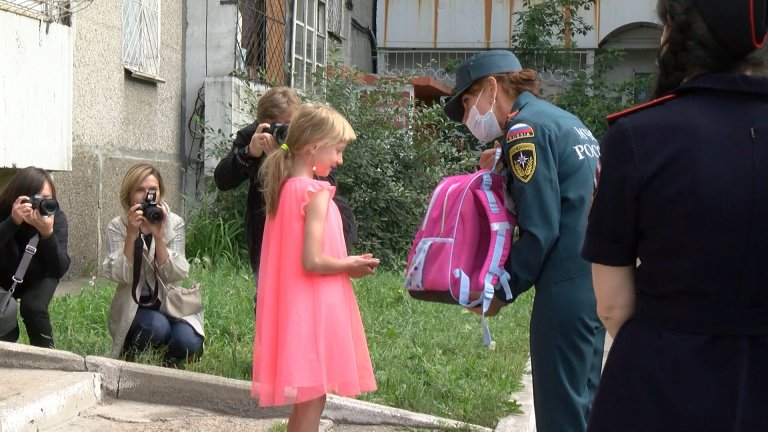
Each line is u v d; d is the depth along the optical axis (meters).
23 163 6.98
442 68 17.42
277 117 4.82
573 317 3.29
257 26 11.94
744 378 2.02
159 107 10.34
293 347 3.50
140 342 5.00
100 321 6.21
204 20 11.04
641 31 17.00
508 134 3.33
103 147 9.09
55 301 6.59
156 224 4.97
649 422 2.07
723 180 2.03
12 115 6.83
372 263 3.62
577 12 16.81
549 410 3.34
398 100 10.99
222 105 10.88
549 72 15.74
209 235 9.61
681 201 2.05
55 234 5.11
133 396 4.72
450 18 17.45
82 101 8.70
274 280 3.66
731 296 2.04
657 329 2.11
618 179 2.14
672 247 2.08
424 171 10.93
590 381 3.49
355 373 3.62
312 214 3.58
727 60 2.13
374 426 4.59
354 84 10.70
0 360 4.75
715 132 2.06
